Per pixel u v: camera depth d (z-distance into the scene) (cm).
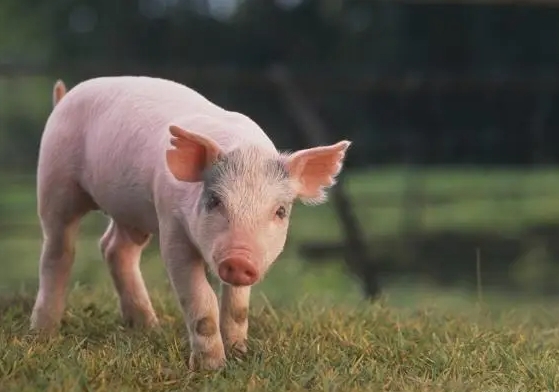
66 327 688
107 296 800
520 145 1878
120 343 607
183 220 568
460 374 580
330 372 549
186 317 582
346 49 2445
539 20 2239
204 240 536
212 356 577
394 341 659
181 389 527
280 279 1361
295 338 644
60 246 675
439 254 1600
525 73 2239
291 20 2459
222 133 580
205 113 613
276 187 536
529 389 574
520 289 1473
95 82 664
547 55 2259
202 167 548
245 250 511
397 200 1828
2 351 562
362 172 2061
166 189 577
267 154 549
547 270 1541
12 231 1533
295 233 1641
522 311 909
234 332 612
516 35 2266
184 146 544
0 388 499
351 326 692
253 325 696
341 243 1523
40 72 1200
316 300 831
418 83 1298
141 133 611
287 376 549
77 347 581
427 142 1780
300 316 724
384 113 1997
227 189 530
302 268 1414
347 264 1333
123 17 2450
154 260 1219
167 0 2425
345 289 1317
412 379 565
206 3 2428
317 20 2459
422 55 2331
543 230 1678
